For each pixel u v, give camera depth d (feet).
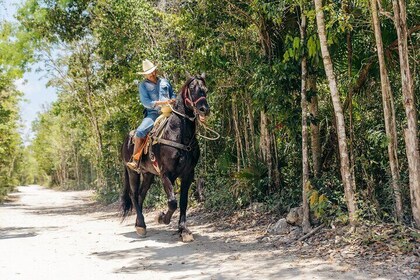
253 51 36.42
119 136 75.05
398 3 23.34
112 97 83.61
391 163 24.08
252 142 39.11
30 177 317.01
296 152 34.99
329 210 26.05
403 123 29.60
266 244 25.90
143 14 48.60
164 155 27.99
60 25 66.54
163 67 46.06
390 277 17.48
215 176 45.29
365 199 25.79
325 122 32.32
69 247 28.35
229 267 20.98
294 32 32.19
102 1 56.29
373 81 30.27
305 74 27.86
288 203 33.24
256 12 32.17
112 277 20.08
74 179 220.43
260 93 31.01
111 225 41.29
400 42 22.53
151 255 24.79
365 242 21.89
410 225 23.09
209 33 36.45
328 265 19.94
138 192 33.14
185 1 41.75
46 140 211.82
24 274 20.88
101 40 61.21
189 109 28.12
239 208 37.73
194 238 29.60
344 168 24.34
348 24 24.67
